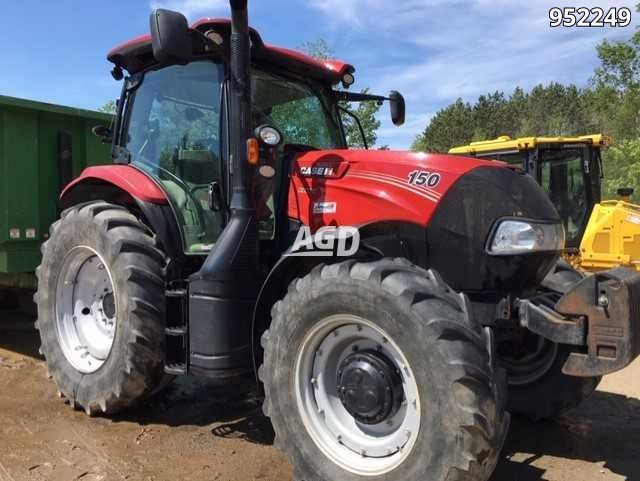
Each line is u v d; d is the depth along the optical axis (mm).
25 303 7020
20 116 5598
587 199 9625
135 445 3605
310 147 4082
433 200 3213
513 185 3230
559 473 3338
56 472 3217
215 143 3865
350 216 3438
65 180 5961
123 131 4488
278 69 4203
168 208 3963
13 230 5586
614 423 4086
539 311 3010
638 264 8500
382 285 2797
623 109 23312
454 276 3205
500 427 2627
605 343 2756
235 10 3502
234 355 3449
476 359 2607
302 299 3061
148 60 4332
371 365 2936
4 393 4449
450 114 67125
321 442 3039
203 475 3225
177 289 3848
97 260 4285
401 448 2826
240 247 3486
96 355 4148
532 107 63625
